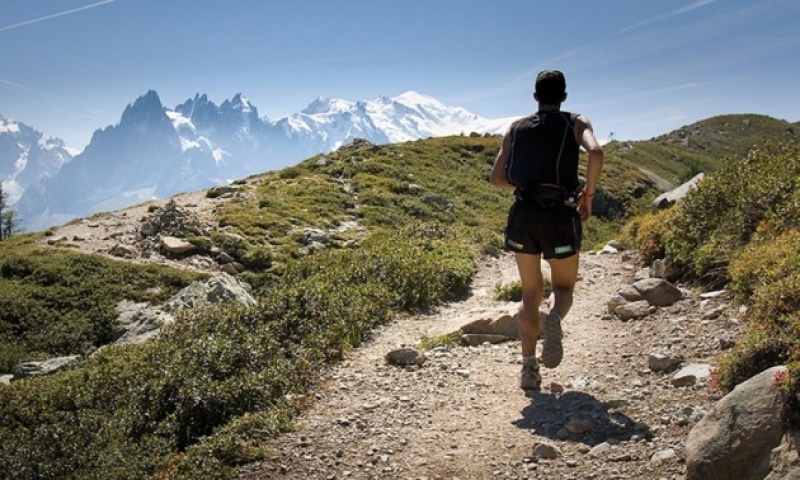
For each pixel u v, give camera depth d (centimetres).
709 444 490
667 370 739
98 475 722
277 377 828
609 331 948
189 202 3912
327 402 777
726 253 1035
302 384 837
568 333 966
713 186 1200
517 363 858
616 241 1753
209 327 1219
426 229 2094
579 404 682
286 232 3284
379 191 4366
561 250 648
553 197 643
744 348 622
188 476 621
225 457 645
